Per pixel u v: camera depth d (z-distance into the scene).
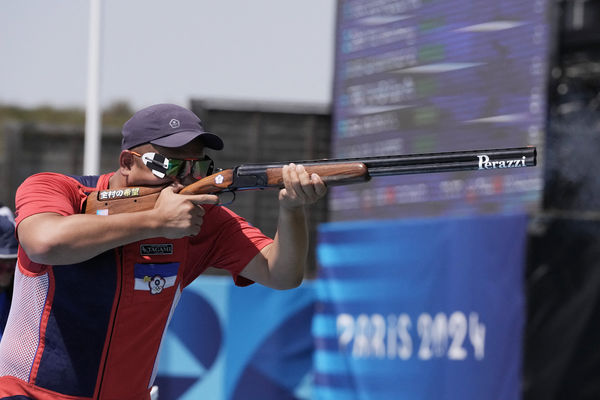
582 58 27.56
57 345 10.27
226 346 25.31
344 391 25.42
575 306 22.52
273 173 9.98
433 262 24.61
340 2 30.89
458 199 26.52
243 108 39.62
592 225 22.58
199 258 11.20
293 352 25.56
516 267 23.11
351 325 25.84
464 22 27.39
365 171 9.61
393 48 29.27
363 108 30.06
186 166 10.32
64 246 9.27
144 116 10.27
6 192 45.81
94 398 10.38
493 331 23.31
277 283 11.11
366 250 25.89
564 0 28.25
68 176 10.77
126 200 10.20
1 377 10.53
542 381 22.64
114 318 10.30
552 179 26.42
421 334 24.59
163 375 25.28
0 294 12.68
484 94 26.84
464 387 23.66
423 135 28.38
